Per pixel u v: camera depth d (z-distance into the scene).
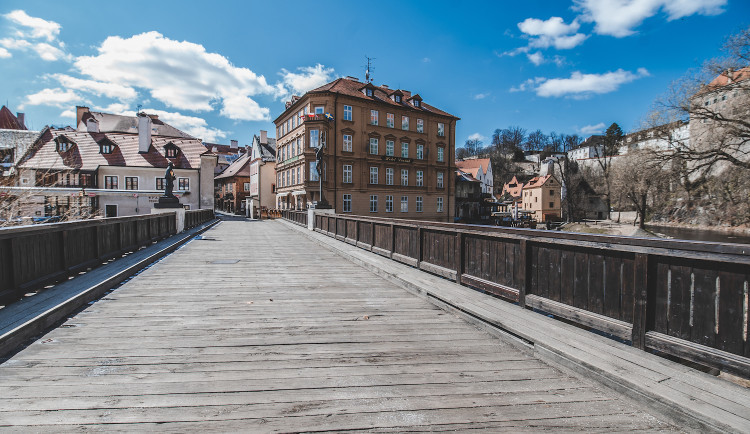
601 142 85.50
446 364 3.14
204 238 15.13
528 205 72.50
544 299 4.02
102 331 3.85
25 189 15.01
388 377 2.89
